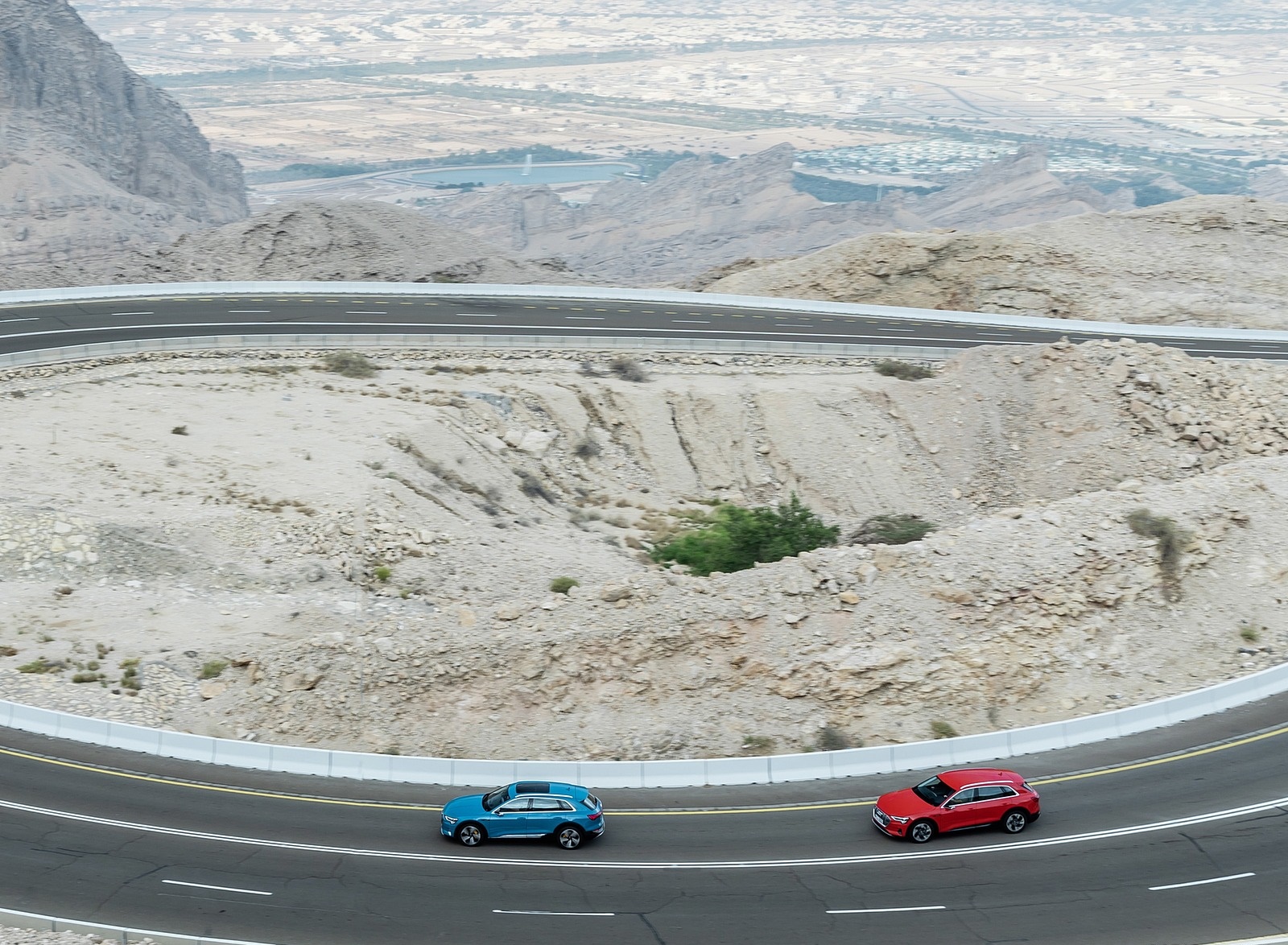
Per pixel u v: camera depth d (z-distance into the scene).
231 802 30.23
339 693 34.91
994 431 62.78
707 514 56.81
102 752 32.38
